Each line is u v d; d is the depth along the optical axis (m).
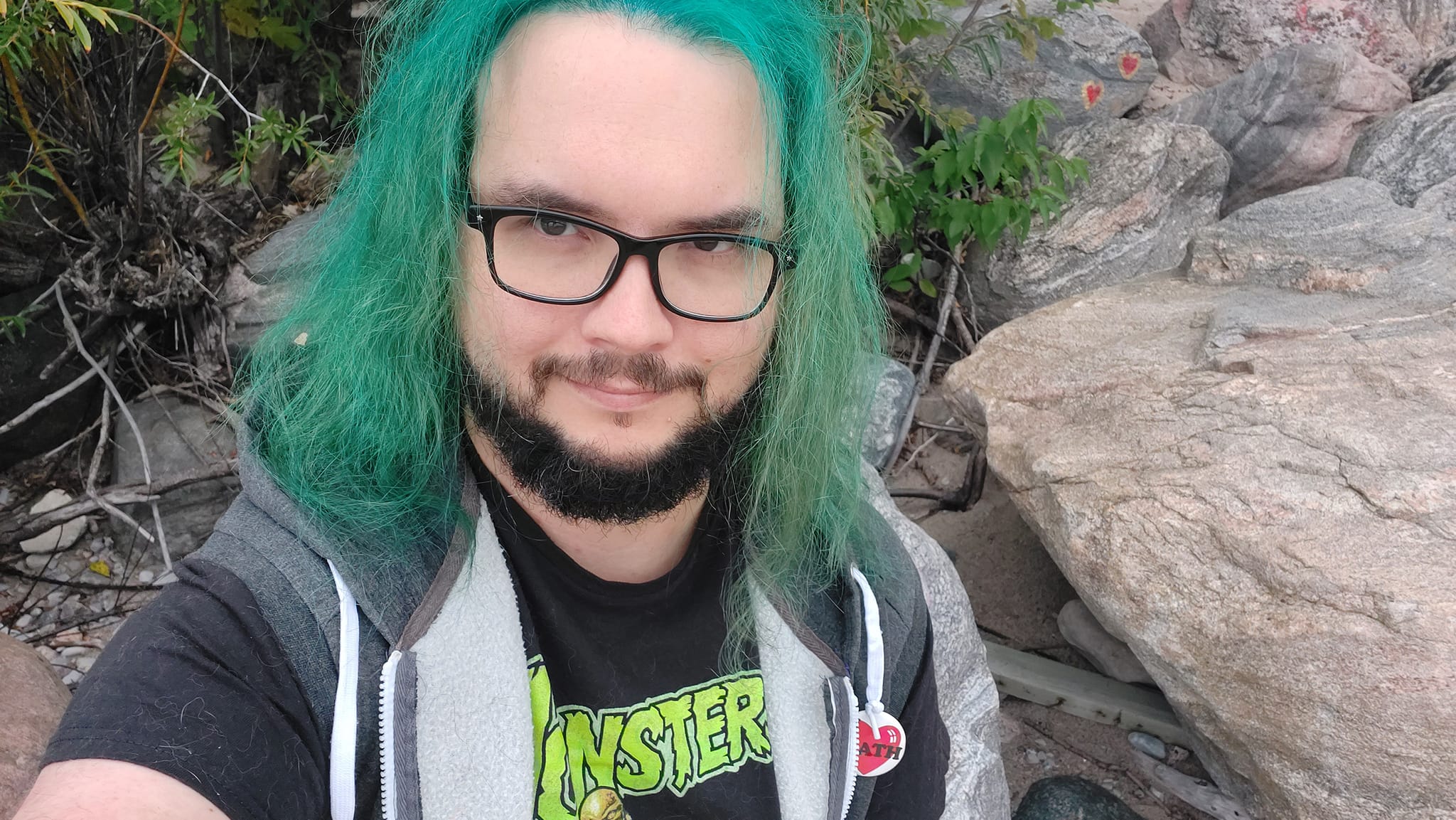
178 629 0.36
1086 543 0.92
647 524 0.44
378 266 0.45
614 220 0.37
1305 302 1.06
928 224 1.52
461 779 0.40
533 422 0.40
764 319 0.42
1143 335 1.09
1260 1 1.99
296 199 1.30
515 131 0.37
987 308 1.61
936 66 1.61
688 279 0.39
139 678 0.34
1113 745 1.04
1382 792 0.77
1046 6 1.80
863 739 0.49
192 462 1.14
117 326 1.23
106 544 1.12
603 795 0.46
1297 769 0.81
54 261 1.21
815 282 0.47
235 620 0.37
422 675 0.40
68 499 1.14
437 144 0.42
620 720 0.46
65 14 0.73
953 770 0.79
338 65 1.37
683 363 0.40
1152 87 2.01
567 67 0.36
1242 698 0.83
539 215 0.37
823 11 0.48
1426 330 0.96
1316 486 0.84
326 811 0.39
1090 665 1.12
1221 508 0.86
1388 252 1.09
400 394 0.44
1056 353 1.10
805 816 0.47
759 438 0.49
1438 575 0.77
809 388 0.49
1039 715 1.08
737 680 0.48
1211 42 2.04
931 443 1.45
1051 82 1.78
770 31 0.41
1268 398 0.92
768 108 0.40
